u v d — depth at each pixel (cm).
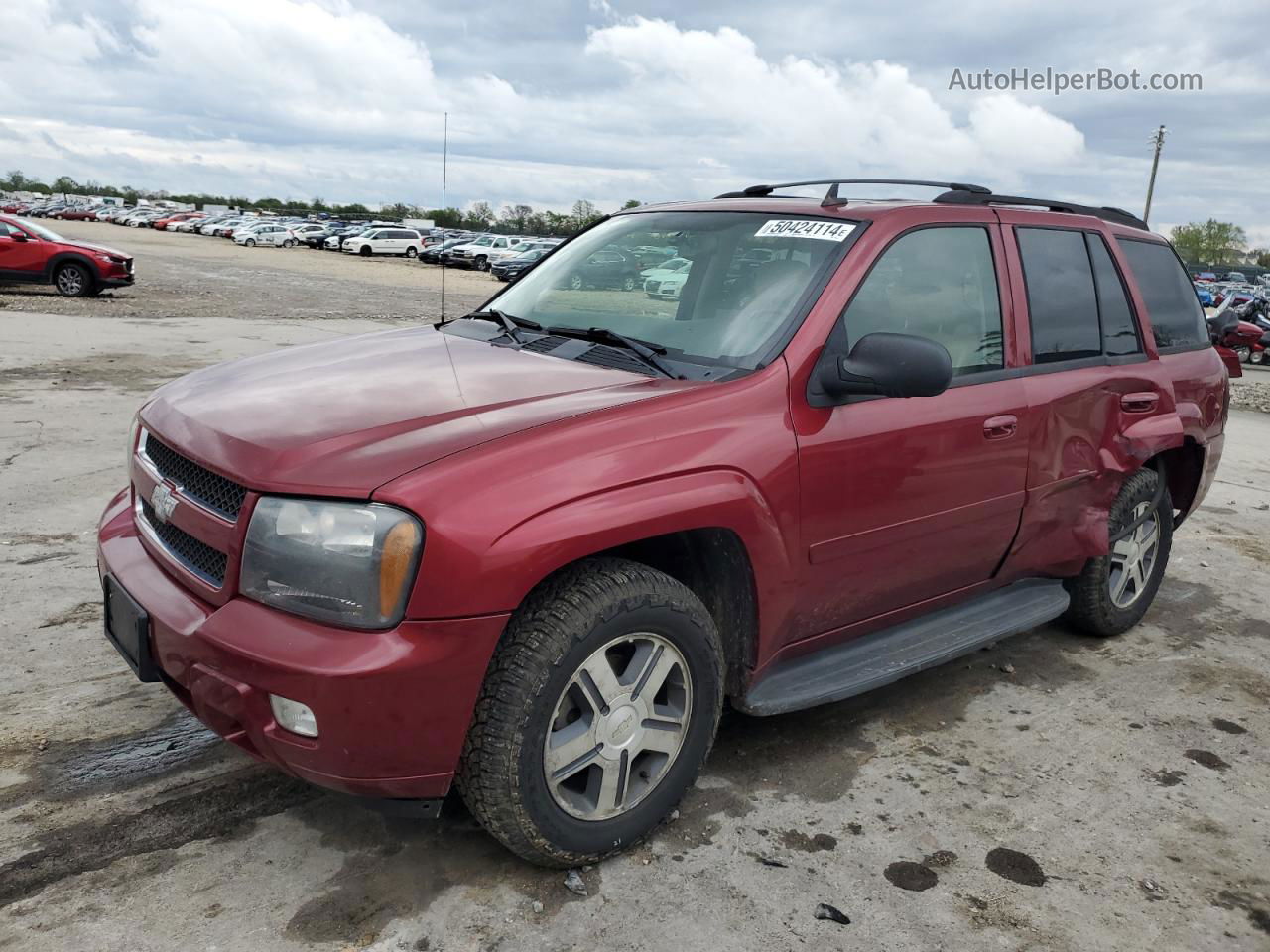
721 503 261
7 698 334
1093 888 271
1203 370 470
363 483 223
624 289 344
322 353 333
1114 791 322
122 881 247
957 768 330
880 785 316
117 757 303
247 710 225
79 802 279
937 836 290
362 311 2011
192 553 253
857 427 299
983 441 338
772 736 344
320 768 225
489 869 261
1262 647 461
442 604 221
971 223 358
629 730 260
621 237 375
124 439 704
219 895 244
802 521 287
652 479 251
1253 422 1298
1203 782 332
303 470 229
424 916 241
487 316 366
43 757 301
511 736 234
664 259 347
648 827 271
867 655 333
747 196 398
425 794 235
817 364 294
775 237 331
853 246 316
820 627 317
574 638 238
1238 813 315
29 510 533
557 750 246
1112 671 421
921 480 319
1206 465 482
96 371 1009
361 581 219
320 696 216
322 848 265
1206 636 471
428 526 219
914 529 323
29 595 419
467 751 236
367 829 274
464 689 228
